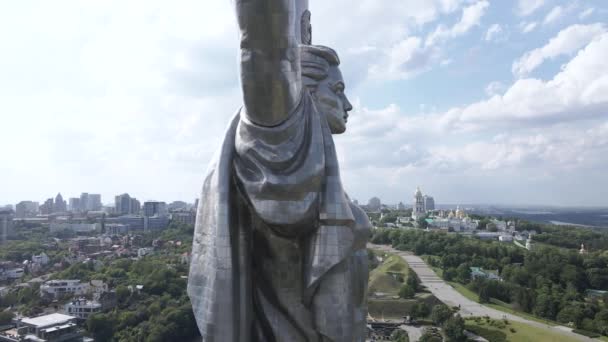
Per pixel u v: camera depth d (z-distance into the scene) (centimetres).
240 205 1392
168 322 6919
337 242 1371
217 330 1307
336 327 1365
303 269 1398
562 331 7788
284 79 1245
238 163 1376
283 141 1330
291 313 1409
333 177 1400
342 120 1669
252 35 1197
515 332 7556
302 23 1761
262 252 1427
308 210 1341
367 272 1578
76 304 8125
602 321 7794
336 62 1698
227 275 1320
